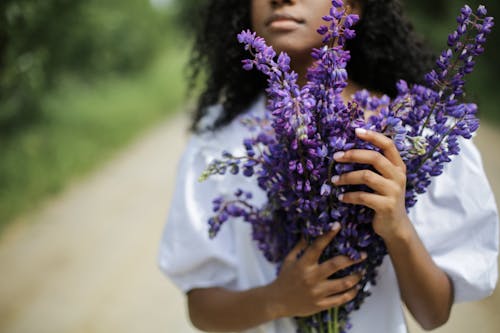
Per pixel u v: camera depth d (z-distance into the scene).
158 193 6.04
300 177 0.95
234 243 1.25
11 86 4.84
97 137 8.64
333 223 0.99
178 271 1.27
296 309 1.07
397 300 1.17
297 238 1.10
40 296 3.52
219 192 1.25
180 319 3.21
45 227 4.86
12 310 3.33
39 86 5.61
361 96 1.02
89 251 4.29
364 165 0.96
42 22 4.23
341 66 0.89
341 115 0.91
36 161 6.43
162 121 13.05
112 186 6.39
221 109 1.37
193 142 1.35
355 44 1.30
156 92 16.25
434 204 1.18
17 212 5.11
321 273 1.03
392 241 0.99
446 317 1.15
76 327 3.14
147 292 3.57
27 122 7.44
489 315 2.88
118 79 15.84
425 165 0.98
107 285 3.68
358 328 1.16
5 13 3.55
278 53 1.08
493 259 1.14
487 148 7.21
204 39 1.46
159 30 25.16
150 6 20.94
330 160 0.92
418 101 0.98
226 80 1.38
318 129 0.92
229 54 1.37
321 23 1.05
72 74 10.94
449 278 1.15
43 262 4.07
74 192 6.10
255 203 1.21
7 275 3.85
